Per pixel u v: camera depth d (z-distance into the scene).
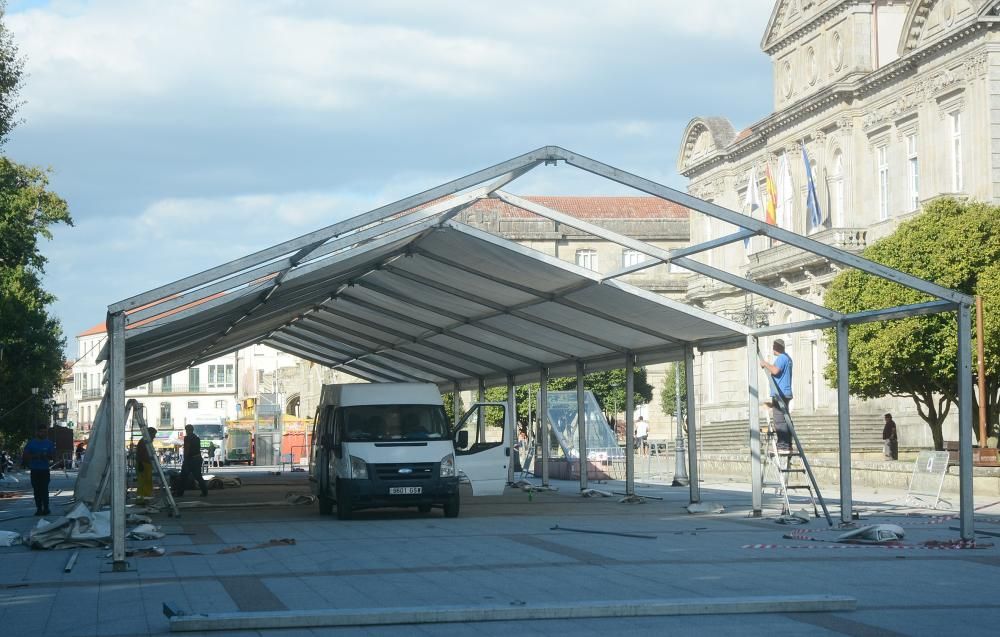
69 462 77.19
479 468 30.16
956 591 11.99
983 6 49.72
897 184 57.66
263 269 17.25
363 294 29.52
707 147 78.81
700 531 19.28
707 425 70.12
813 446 52.12
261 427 76.06
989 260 39.69
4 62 36.78
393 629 9.95
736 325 22.23
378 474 22.81
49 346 56.50
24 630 10.19
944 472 24.77
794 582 12.69
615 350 28.12
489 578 13.23
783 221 68.56
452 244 21.84
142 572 14.41
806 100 63.66
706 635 9.57
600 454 42.94
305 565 14.79
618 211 99.00
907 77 56.38
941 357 38.97
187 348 30.25
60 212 53.06
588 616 10.48
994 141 50.09
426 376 43.59
